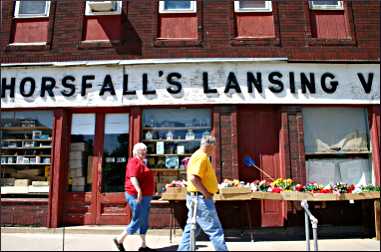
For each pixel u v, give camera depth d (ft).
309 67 27.12
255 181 24.23
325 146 26.81
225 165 25.77
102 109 27.37
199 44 27.61
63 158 26.58
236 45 27.61
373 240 23.11
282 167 25.94
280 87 26.73
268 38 27.73
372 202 25.16
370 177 26.66
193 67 27.04
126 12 28.37
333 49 27.48
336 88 26.86
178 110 27.35
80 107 26.94
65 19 28.58
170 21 28.45
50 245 21.17
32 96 27.09
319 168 26.61
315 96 26.66
